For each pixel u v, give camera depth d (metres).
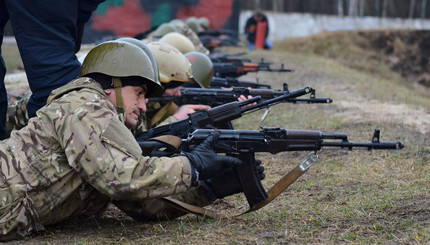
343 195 8.23
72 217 6.79
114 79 6.52
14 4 7.94
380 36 53.12
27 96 9.23
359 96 19.70
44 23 7.98
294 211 7.47
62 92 6.39
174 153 7.01
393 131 12.96
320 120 14.74
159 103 10.02
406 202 7.58
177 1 28.41
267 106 8.02
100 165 5.95
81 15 8.50
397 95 20.42
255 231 6.60
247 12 52.53
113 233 6.66
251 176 7.00
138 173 6.00
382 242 6.09
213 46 27.75
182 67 9.87
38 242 6.29
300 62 32.34
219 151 6.94
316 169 9.98
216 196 7.22
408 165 9.76
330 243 6.11
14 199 6.20
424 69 51.53
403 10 57.78
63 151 6.25
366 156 10.62
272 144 6.88
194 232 6.57
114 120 6.12
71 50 8.23
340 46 51.59
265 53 37.47
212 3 35.91
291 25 53.81
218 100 10.63
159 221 7.25
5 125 9.05
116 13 21.89
